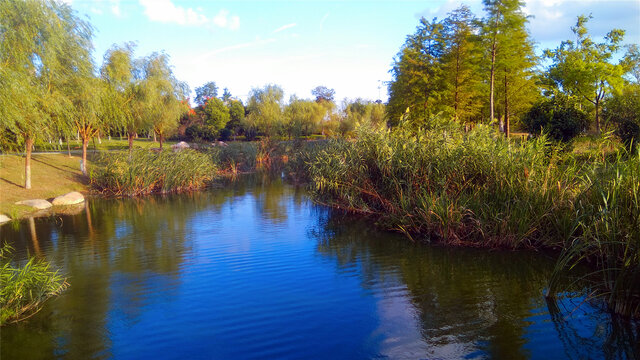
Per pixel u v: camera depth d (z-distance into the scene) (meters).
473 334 5.35
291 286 7.30
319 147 22.64
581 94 28.47
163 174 20.14
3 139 15.16
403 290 6.96
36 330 5.79
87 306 6.59
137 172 19.80
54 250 10.02
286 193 19.08
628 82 30.00
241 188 21.06
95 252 9.76
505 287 6.91
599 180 7.34
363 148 13.45
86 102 17.42
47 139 16.69
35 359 5.01
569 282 6.95
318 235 10.96
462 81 24.80
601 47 30.23
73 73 16.62
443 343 5.15
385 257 8.82
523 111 27.56
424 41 25.78
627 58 31.70
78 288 7.41
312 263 8.59
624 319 5.56
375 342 5.24
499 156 9.64
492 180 9.59
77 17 16.69
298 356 4.95
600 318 5.60
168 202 17.25
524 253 8.55
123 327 5.83
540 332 5.32
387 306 6.34
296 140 37.66
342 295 6.82
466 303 6.34
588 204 7.54
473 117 29.17
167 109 26.83
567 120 15.21
